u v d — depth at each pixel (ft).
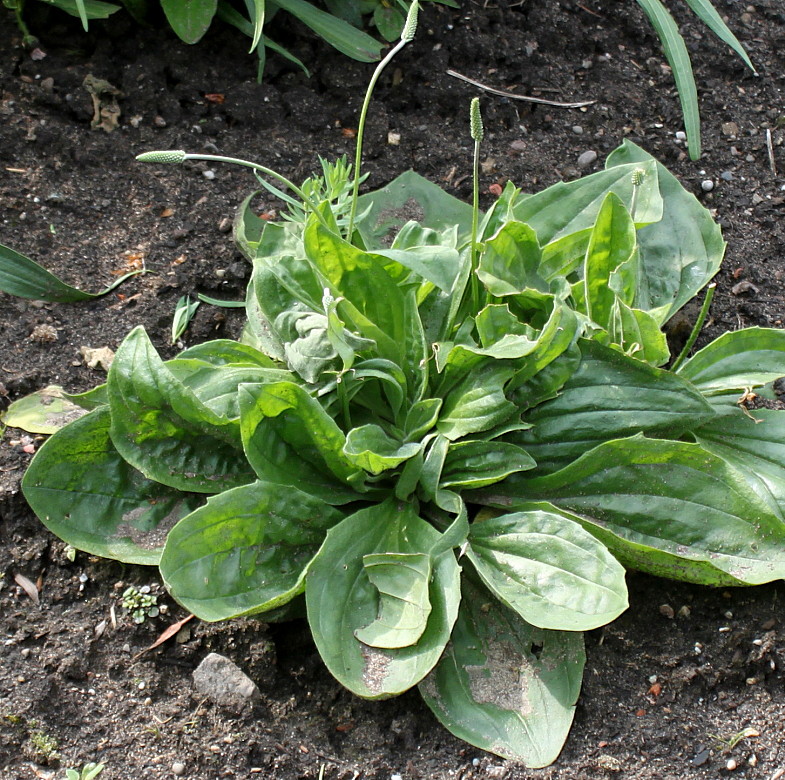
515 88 6.09
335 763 4.91
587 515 5.10
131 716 4.94
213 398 5.08
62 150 5.76
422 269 4.96
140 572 5.11
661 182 5.62
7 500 5.15
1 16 5.91
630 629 5.10
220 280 5.59
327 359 5.07
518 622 5.02
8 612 5.05
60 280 5.48
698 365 5.24
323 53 6.06
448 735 4.95
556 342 5.06
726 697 5.02
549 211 5.49
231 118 5.91
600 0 6.31
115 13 5.98
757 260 5.77
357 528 5.00
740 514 5.02
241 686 4.97
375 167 5.86
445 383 5.17
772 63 6.26
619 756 4.93
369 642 4.88
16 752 4.88
